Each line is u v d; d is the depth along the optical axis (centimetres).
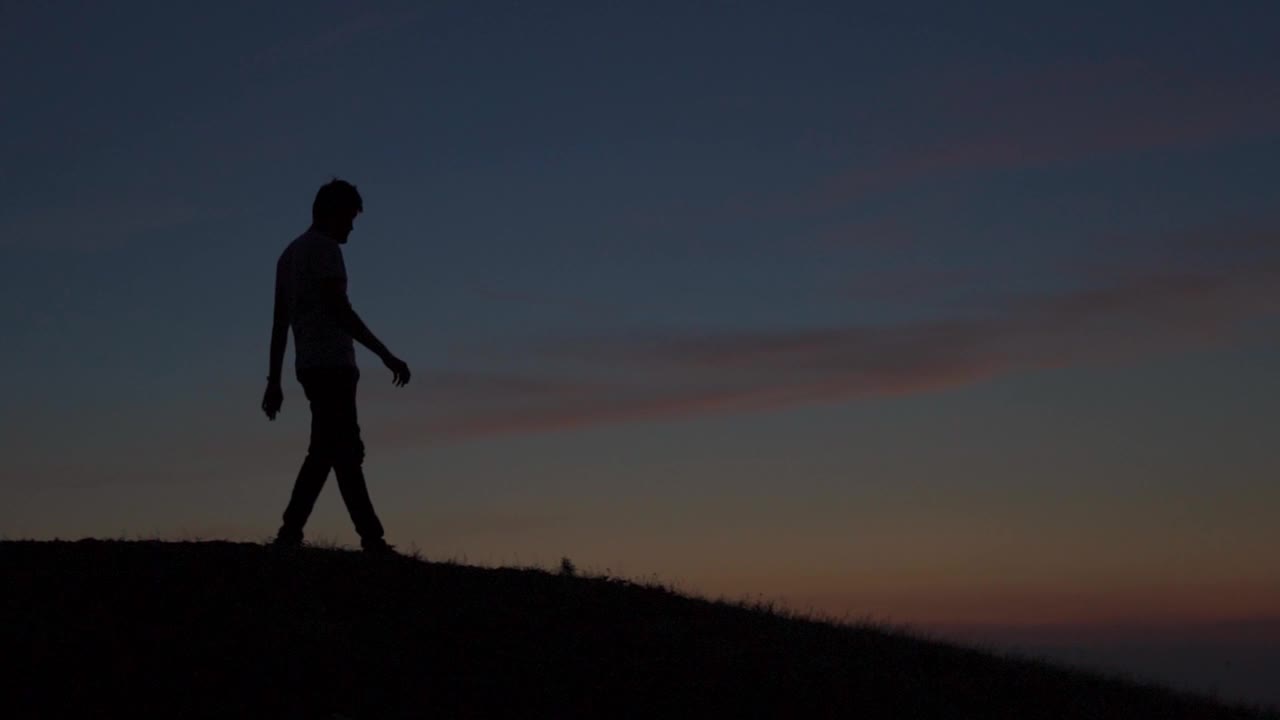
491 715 750
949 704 973
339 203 964
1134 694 1230
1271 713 1260
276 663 754
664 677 859
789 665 946
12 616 769
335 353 930
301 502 951
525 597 962
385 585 920
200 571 883
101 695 690
